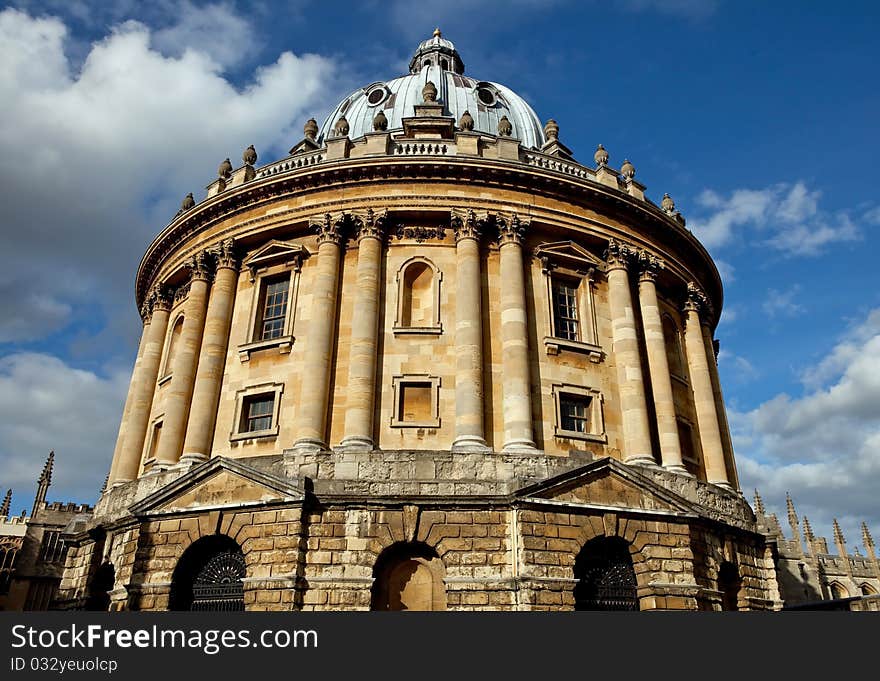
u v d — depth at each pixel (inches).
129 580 983.6
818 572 2625.5
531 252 1181.7
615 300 1202.6
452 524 903.7
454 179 1167.6
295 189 1197.1
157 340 1350.9
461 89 1670.8
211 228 1285.7
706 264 1437.0
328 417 1035.3
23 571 2354.8
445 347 1075.3
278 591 862.5
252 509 925.8
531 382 1078.4
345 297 1123.9
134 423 1275.8
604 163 1360.7
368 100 1695.4
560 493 929.5
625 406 1126.4
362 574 876.0
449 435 1019.3
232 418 1104.8
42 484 2518.5
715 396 1386.6
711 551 1048.8
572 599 878.4
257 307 1192.2
